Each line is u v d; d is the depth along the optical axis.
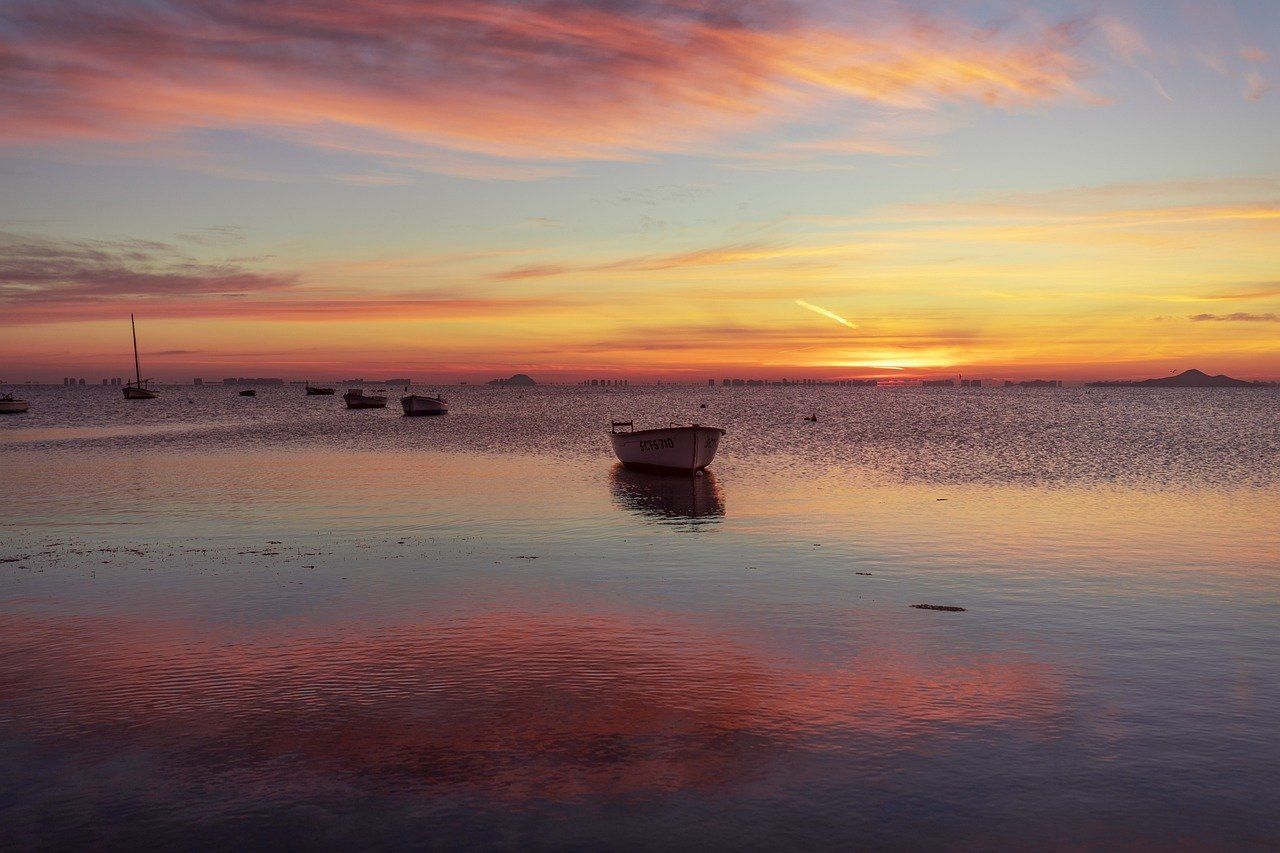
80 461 48.19
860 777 8.88
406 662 12.54
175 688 11.50
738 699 11.05
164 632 14.09
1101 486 35.44
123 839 7.77
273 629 14.25
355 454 53.06
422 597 16.47
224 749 9.59
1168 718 10.41
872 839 7.72
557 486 35.66
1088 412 140.12
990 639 13.66
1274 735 9.91
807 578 18.11
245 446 60.41
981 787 8.66
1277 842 7.69
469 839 7.73
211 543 22.31
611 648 13.19
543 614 15.20
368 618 14.92
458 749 9.55
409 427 88.19
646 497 31.91
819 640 13.60
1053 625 14.48
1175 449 57.56
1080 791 8.59
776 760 9.27
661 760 9.27
